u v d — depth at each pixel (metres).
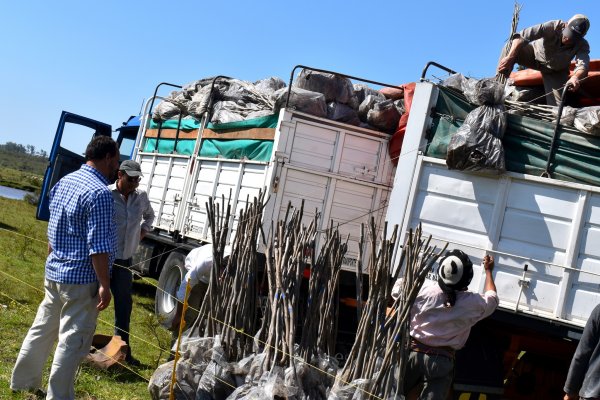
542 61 7.87
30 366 5.63
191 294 6.88
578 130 6.28
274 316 5.40
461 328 5.47
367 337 5.21
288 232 5.73
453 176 6.76
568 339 6.15
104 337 7.30
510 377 7.05
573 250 6.12
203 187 9.80
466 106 6.86
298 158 8.18
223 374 5.43
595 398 4.71
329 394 5.15
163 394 5.55
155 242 11.08
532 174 6.41
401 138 8.31
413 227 6.91
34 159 125.94
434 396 5.43
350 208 8.39
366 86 9.21
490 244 6.48
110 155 5.44
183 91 10.96
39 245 15.47
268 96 8.81
